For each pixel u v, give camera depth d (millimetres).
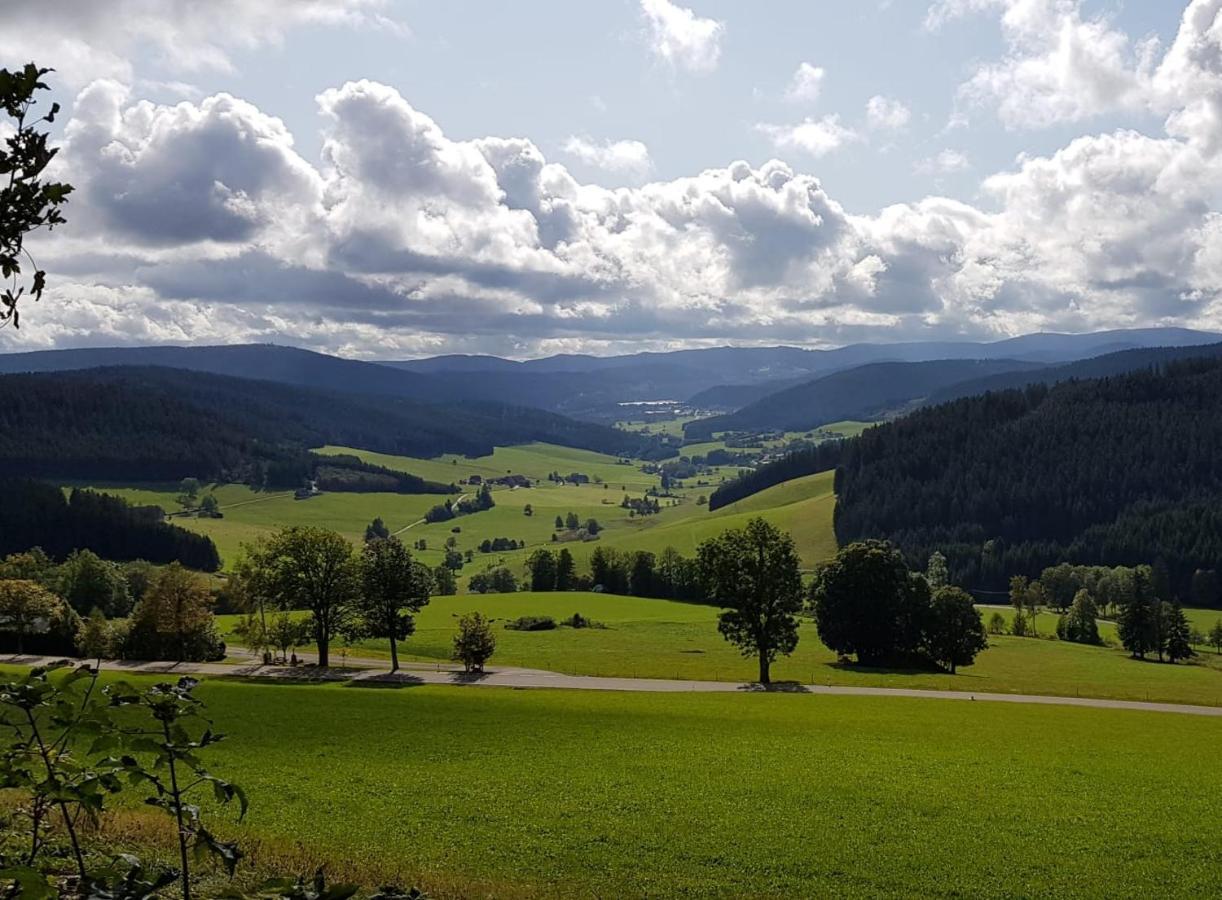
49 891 5801
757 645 90688
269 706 55719
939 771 42656
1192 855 29812
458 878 22547
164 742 6727
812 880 25906
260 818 28438
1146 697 85062
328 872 19969
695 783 37844
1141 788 40406
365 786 34594
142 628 92438
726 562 89312
